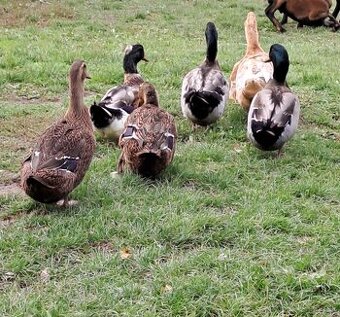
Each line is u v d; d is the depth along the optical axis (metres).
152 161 3.33
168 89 5.14
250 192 3.37
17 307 2.54
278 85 3.86
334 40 7.88
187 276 2.72
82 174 3.10
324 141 4.09
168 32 7.60
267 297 2.61
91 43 6.64
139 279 2.72
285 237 2.99
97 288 2.65
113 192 3.30
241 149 3.93
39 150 3.01
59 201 3.19
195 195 3.31
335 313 2.57
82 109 3.18
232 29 7.98
